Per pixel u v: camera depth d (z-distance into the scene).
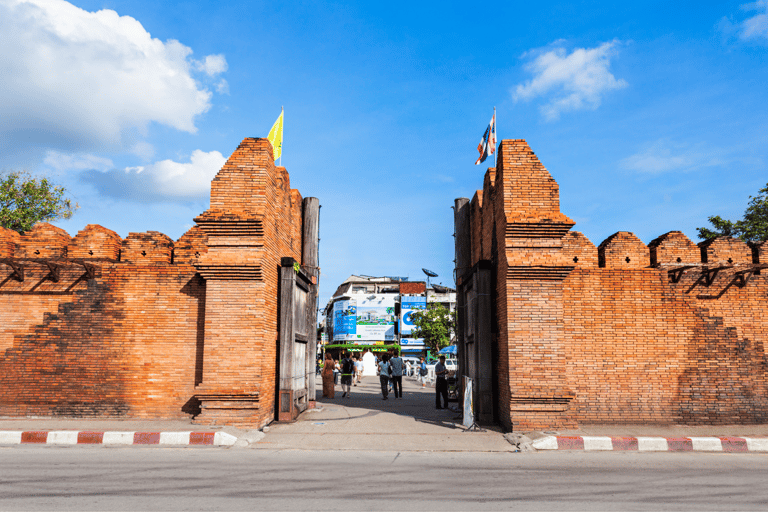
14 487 6.26
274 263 12.48
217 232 11.28
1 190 25.11
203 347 11.93
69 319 12.10
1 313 12.14
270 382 11.98
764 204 23.58
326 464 7.93
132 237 12.98
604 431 10.73
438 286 71.88
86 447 9.44
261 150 11.55
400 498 5.93
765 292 12.23
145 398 11.83
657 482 6.87
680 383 11.84
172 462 7.95
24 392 11.91
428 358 57.03
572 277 12.09
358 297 70.19
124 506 5.46
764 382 11.95
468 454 9.08
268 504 5.61
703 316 12.06
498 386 12.06
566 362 11.82
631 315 12.02
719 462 8.45
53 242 12.77
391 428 11.47
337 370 30.50
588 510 5.50
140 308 12.10
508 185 11.45
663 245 12.56
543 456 8.91
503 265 11.55
